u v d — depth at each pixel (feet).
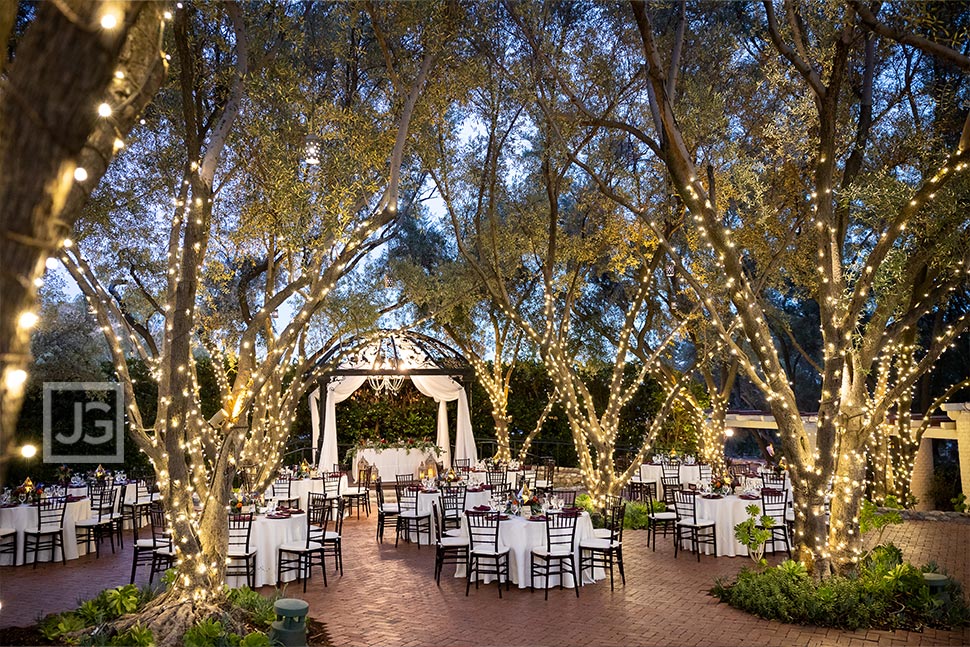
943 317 54.65
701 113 32.53
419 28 27.84
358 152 27.73
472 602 24.67
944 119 33.09
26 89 5.98
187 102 21.24
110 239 31.30
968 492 44.80
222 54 26.71
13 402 6.14
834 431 24.63
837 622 21.59
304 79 27.84
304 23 28.25
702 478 47.42
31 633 20.02
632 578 28.30
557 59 34.94
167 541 27.86
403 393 63.93
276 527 27.14
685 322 40.50
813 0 27.78
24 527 30.96
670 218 37.91
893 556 26.21
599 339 62.28
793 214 36.50
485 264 41.75
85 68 6.12
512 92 35.50
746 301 25.62
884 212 26.17
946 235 25.50
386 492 51.96
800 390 79.25
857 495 25.32
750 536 28.30
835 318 24.71
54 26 6.05
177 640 18.40
